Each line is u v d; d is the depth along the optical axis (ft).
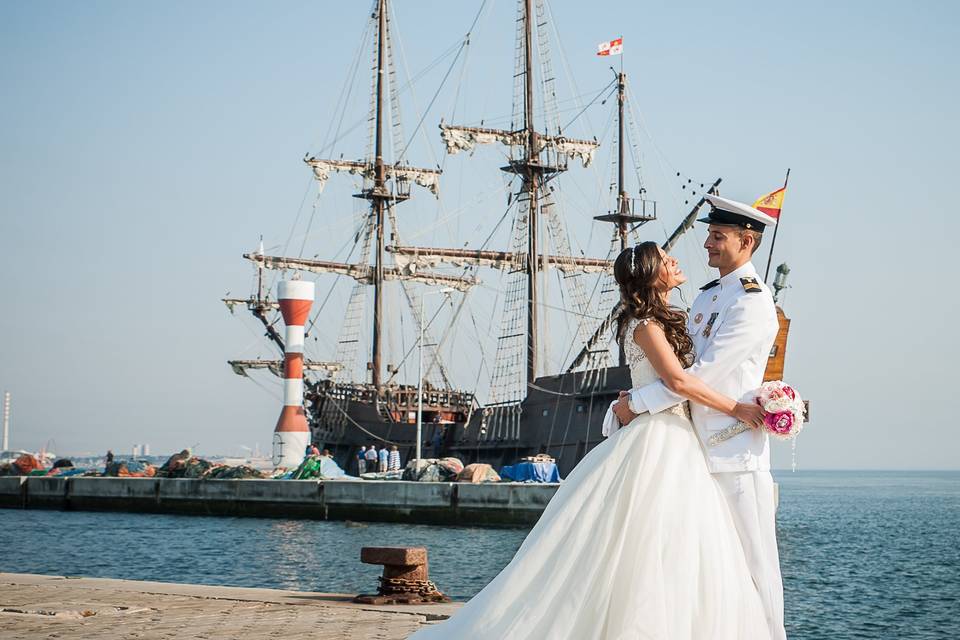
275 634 34.50
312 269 307.78
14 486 249.14
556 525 20.48
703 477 20.24
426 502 181.98
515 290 253.85
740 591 19.72
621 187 260.42
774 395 20.03
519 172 257.14
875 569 147.02
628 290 20.97
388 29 307.78
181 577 121.08
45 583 49.55
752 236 21.47
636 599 19.11
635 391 20.62
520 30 261.44
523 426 222.48
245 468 230.07
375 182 304.09
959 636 90.84
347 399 285.64
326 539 160.45
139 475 257.14
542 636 19.58
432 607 41.01
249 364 312.09
